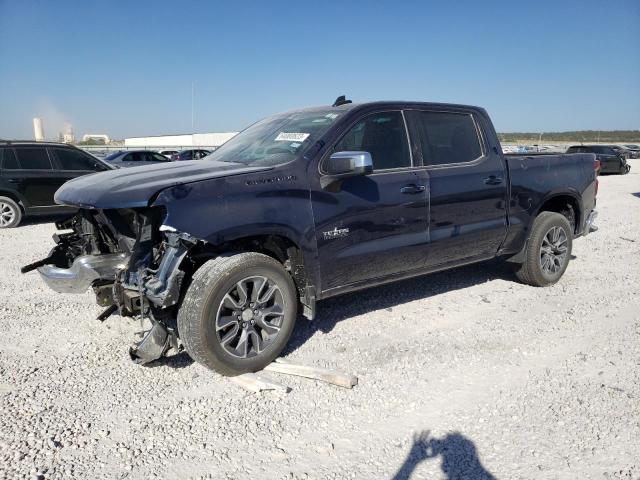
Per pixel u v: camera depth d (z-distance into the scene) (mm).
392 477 2584
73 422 3051
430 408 3217
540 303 5184
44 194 10469
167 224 3254
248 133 4934
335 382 3492
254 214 3570
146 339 3496
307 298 3939
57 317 4801
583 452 2758
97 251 4027
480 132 5109
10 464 2656
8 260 7133
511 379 3582
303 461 2709
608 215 11438
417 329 4500
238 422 3064
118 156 20672
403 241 4418
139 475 2592
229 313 3566
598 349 4074
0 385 3496
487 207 5008
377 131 4395
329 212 3947
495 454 2756
